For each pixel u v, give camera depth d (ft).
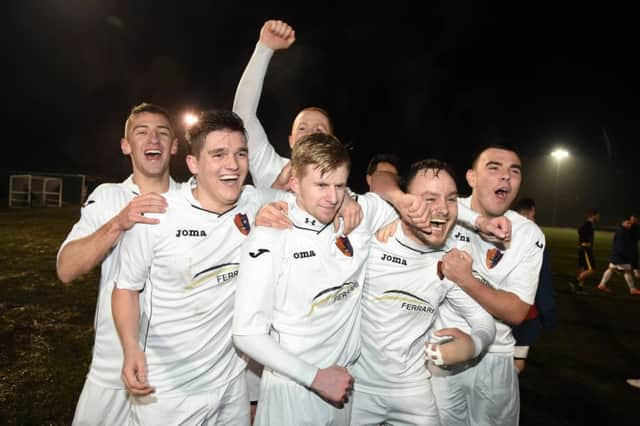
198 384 7.17
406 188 7.54
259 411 6.93
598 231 111.65
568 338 19.53
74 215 65.51
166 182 8.95
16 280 24.97
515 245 8.25
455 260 7.19
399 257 7.47
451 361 6.69
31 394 12.23
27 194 82.43
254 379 9.80
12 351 15.14
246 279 6.23
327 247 6.79
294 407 6.68
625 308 25.26
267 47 9.44
